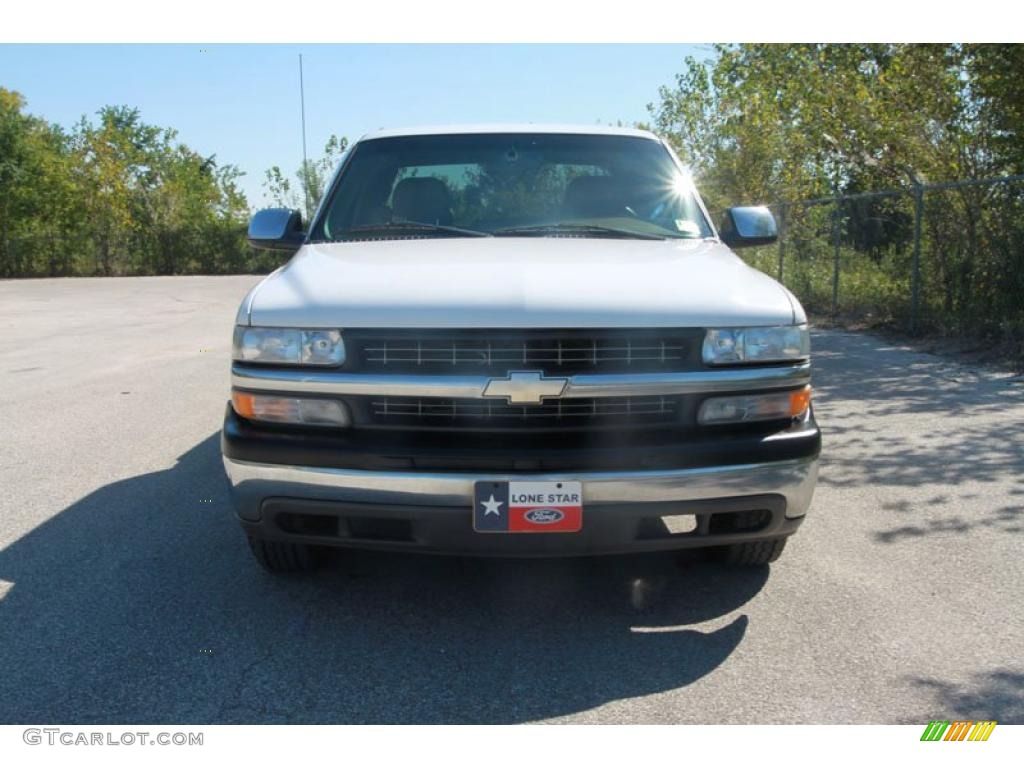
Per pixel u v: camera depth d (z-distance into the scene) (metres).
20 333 13.90
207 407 7.60
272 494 3.24
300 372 3.21
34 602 3.64
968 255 11.09
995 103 12.08
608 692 2.96
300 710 2.86
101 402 7.86
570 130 4.92
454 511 3.09
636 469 3.10
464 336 3.12
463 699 2.92
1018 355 9.02
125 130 59.44
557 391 3.09
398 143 4.85
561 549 3.15
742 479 3.18
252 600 3.67
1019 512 4.62
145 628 3.41
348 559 4.08
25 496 5.08
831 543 4.23
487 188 4.58
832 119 14.25
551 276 3.36
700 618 3.49
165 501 4.97
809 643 3.27
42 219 41.09
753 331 3.24
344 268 3.59
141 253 42.38
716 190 19.86
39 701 2.90
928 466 5.46
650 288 3.30
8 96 40.84
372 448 3.11
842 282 14.73
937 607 3.54
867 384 8.12
